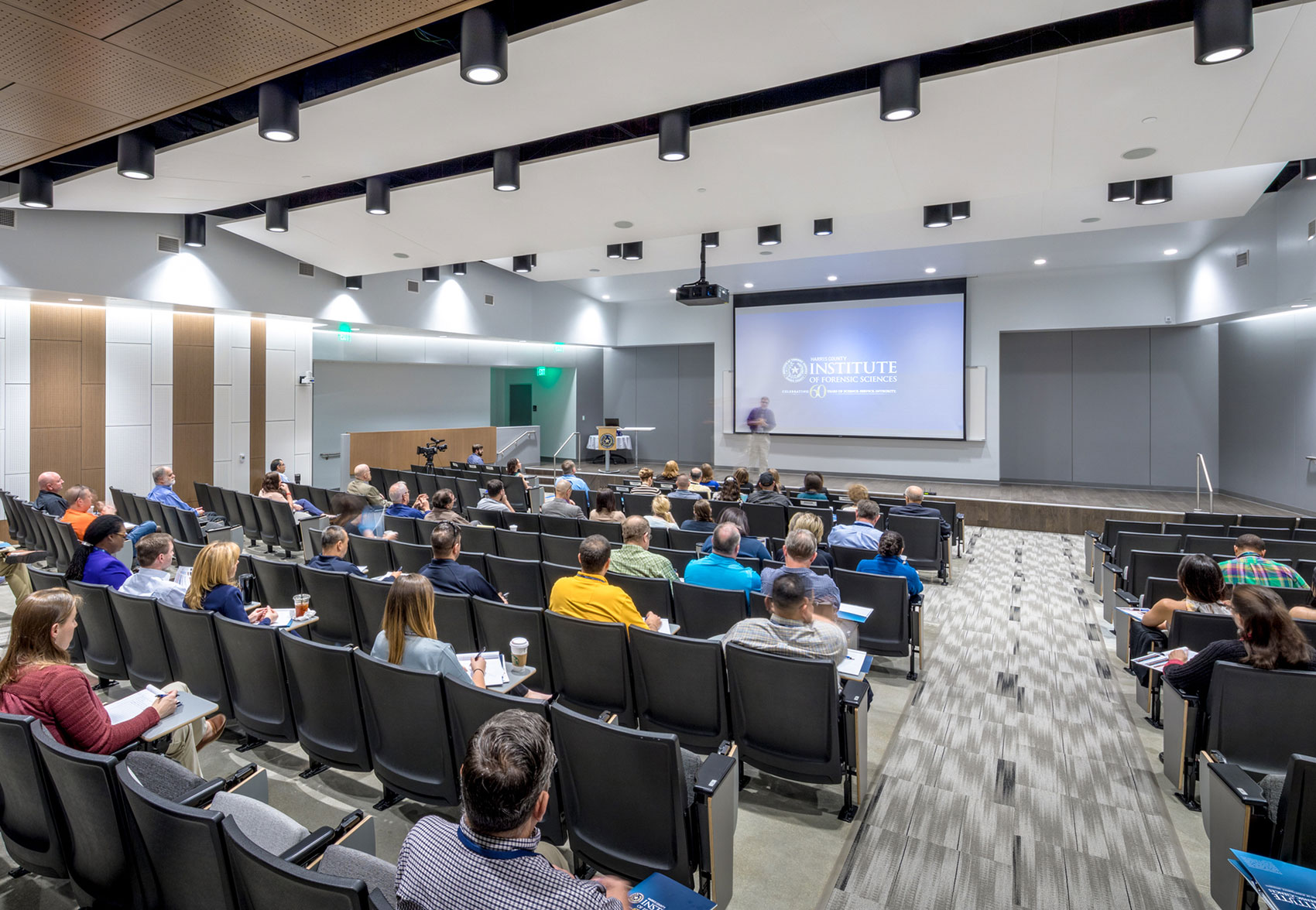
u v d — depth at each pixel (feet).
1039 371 46.14
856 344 47.50
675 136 17.10
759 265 41.14
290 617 12.82
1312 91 14.93
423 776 8.96
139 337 32.19
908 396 46.09
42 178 19.89
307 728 10.06
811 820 10.31
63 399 29.84
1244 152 18.21
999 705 14.30
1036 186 21.18
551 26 12.84
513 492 31.45
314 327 40.14
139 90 12.87
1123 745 12.58
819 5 12.13
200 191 22.04
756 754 10.14
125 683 14.34
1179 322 38.93
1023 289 43.09
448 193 23.56
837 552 18.10
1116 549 20.06
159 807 5.52
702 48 13.56
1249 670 9.18
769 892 8.73
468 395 53.62
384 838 9.64
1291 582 14.66
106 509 22.66
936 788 11.16
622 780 7.52
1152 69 14.38
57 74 12.27
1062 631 19.12
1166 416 42.73
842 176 20.80
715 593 13.05
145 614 11.51
